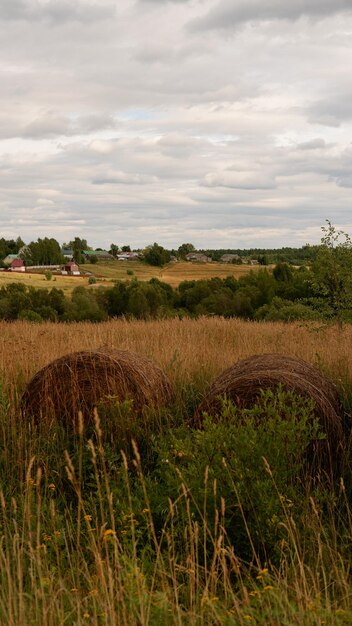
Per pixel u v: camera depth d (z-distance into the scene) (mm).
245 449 5418
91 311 44125
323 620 3660
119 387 7773
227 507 5016
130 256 169000
